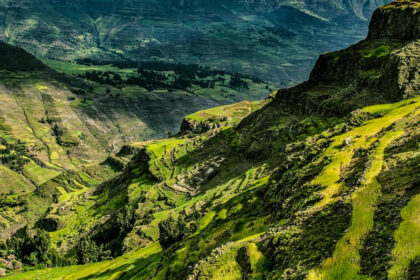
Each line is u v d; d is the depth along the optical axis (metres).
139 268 101.00
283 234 42.38
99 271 125.81
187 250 70.19
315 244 36.81
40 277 140.75
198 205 134.88
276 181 69.25
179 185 188.75
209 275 45.91
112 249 177.50
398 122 56.38
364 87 123.88
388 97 105.44
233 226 64.88
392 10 147.75
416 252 27.17
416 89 96.69
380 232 32.03
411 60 102.06
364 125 66.06
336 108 126.62
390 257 28.53
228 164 183.75
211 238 67.25
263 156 156.88
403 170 39.44
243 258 45.28
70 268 153.00
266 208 62.97
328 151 58.34
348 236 34.22
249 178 129.88
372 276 28.45
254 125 198.50
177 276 64.75
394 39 144.25
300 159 66.81
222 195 126.25
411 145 45.28
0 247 198.62
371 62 134.25
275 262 40.06
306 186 51.25
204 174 188.50
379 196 37.62
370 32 163.25
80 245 171.38
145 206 181.12
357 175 44.75
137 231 158.38
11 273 157.00
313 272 33.00
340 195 43.44
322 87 164.88
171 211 158.12
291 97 177.88
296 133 139.50
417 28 132.12
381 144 49.84
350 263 31.33
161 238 99.12
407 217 31.27
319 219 40.59
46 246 178.62
